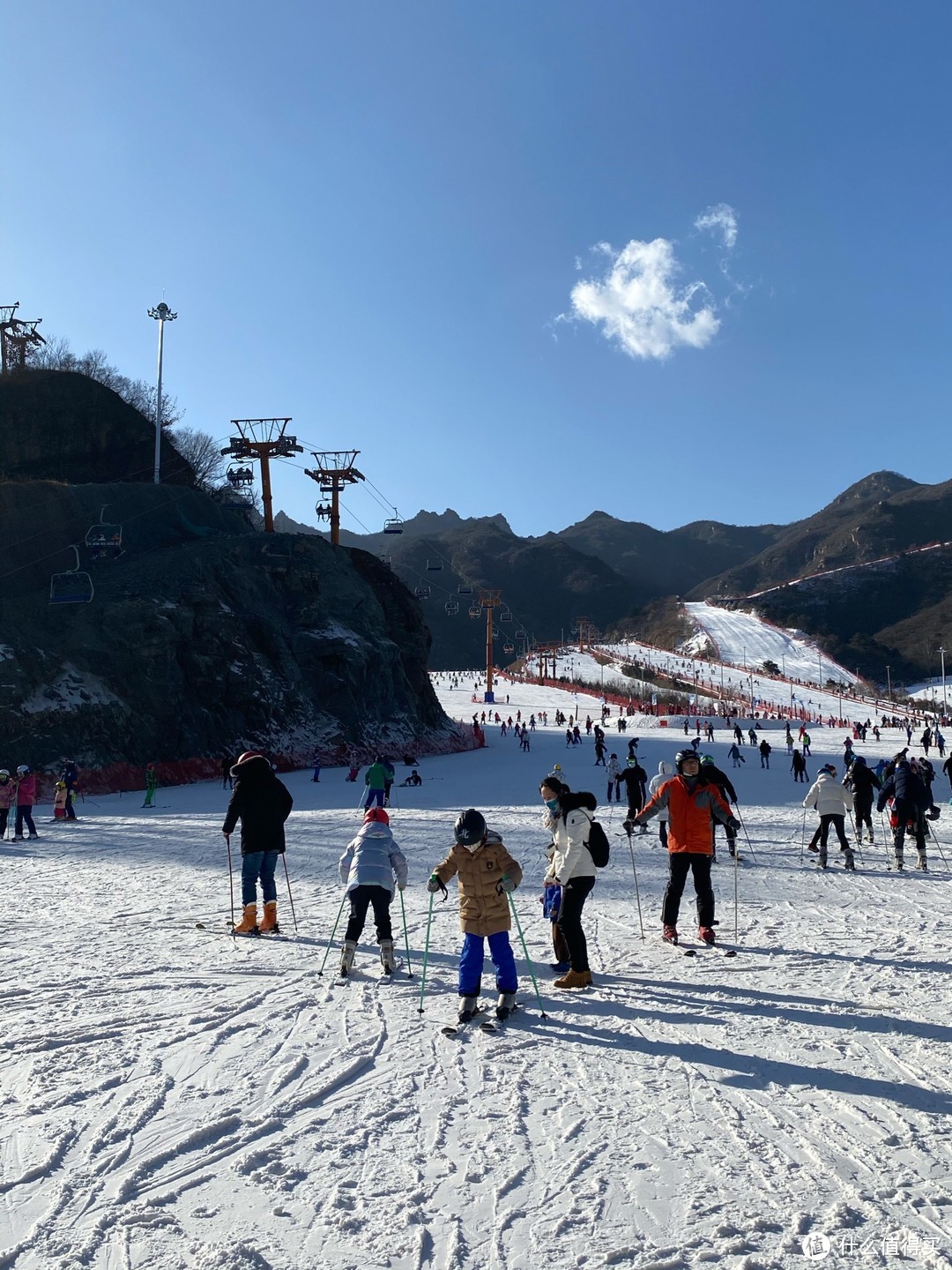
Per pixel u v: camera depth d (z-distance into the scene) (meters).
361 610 58.16
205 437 96.00
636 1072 5.62
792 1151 4.49
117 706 40.91
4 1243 3.72
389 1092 5.37
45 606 43.81
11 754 36.94
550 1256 3.59
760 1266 3.49
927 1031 6.30
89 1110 5.11
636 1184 4.17
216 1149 4.60
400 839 19.16
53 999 7.35
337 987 7.77
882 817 23.83
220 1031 6.50
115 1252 3.64
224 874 15.38
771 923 10.55
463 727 67.12
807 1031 6.36
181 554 51.59
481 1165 4.38
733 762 50.66
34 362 86.38
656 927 10.38
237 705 46.31
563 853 7.91
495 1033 6.46
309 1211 3.97
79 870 15.88
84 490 55.09
